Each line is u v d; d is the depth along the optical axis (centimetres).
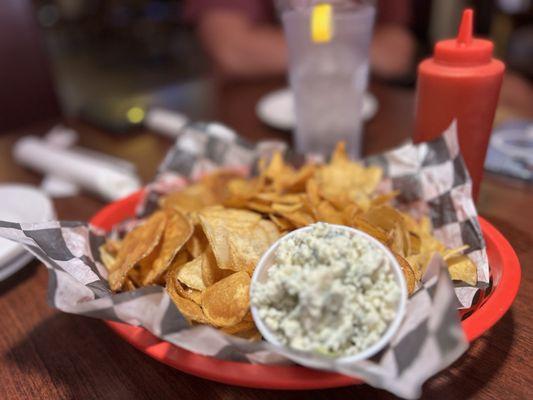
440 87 35
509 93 92
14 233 30
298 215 34
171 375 30
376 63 100
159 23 289
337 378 24
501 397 26
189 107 75
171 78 234
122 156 62
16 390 29
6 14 99
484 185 47
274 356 25
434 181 37
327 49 48
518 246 38
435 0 141
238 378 25
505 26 146
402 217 32
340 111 51
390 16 113
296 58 49
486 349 29
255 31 114
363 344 24
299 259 26
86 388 29
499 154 50
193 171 47
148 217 42
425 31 134
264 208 36
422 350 23
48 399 29
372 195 40
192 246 35
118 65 261
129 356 31
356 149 54
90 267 32
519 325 31
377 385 22
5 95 101
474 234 34
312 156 45
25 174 60
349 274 24
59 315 36
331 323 23
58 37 305
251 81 85
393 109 67
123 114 72
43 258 27
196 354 26
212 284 32
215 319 28
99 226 41
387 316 24
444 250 33
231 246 32
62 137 69
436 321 23
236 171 45
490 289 32
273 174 41
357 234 28
